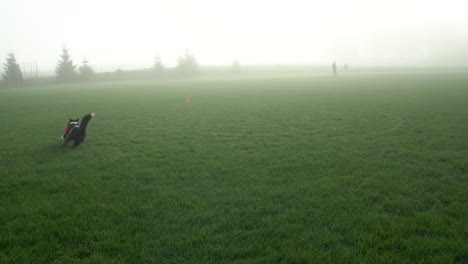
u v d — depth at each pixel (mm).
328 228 3885
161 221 4082
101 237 3713
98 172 6066
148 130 10406
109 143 8586
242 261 3215
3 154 7477
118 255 3332
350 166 6191
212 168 6219
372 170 5926
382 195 4801
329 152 7195
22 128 11023
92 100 20984
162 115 13641
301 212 4270
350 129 9750
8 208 4512
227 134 9508
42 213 4348
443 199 4590
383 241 3551
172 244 3514
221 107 15844
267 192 4965
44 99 22656
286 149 7609
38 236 3742
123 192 5051
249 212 4305
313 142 8250
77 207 4500
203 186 5305
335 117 12055
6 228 3922
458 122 10406
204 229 3854
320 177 5633
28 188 5293
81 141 8094
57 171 6176
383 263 3148
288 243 3539
